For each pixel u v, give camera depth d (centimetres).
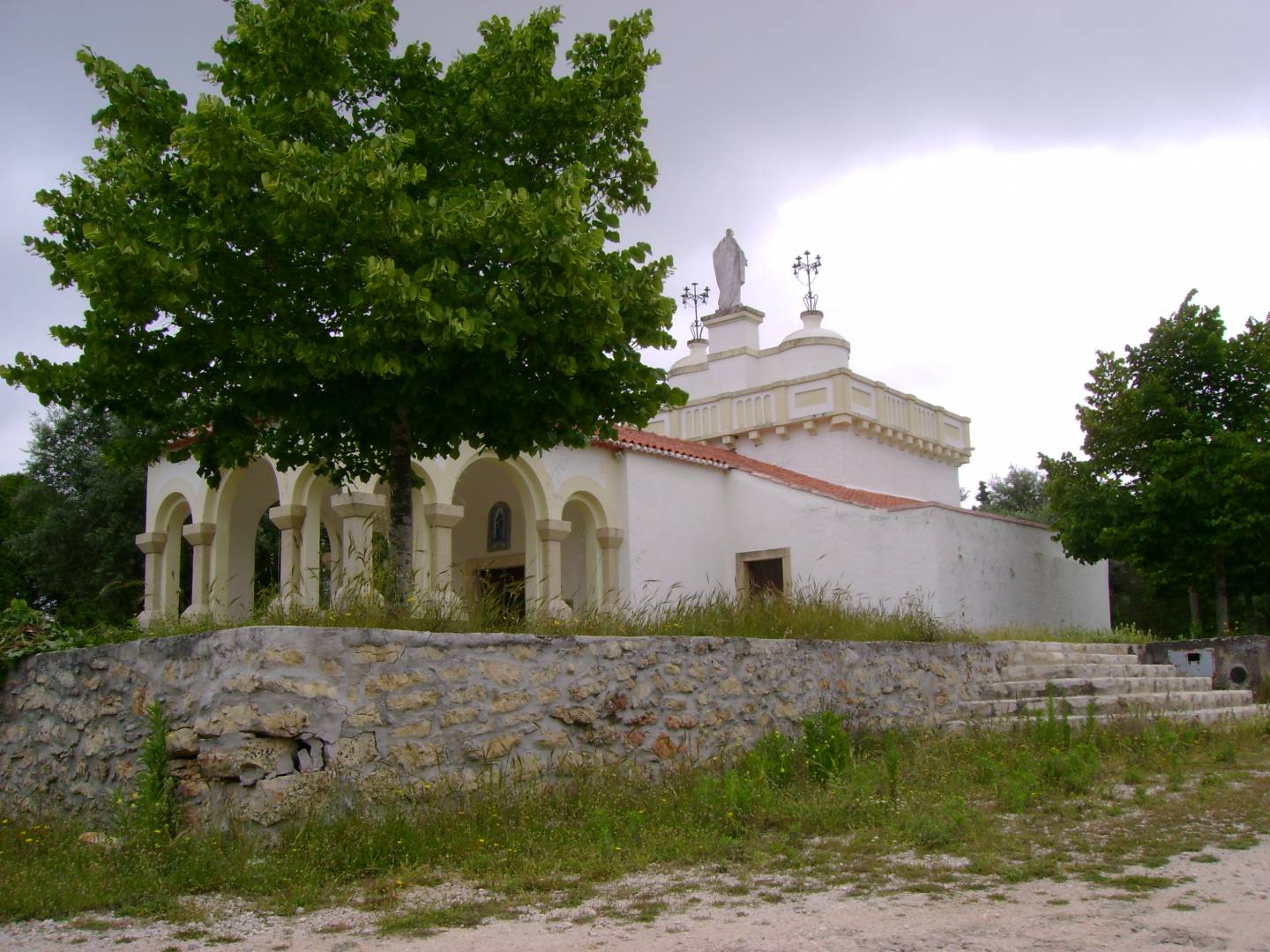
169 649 745
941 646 1295
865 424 2427
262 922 516
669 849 652
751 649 1023
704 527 2161
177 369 864
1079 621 2384
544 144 970
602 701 870
